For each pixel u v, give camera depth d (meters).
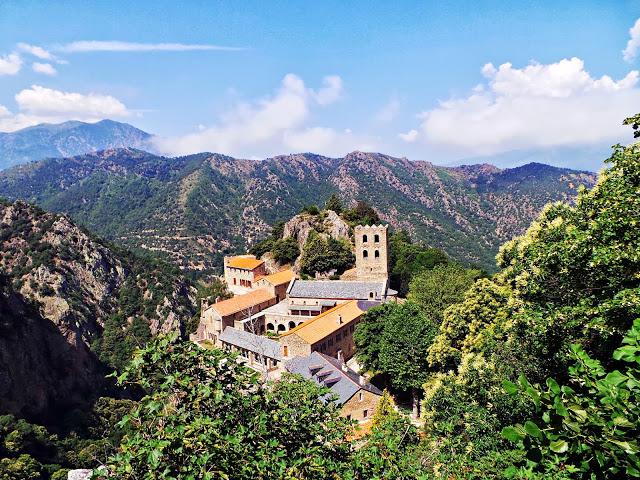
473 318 45.81
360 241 96.12
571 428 7.53
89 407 111.44
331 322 77.81
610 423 7.65
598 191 29.64
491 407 28.80
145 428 11.74
